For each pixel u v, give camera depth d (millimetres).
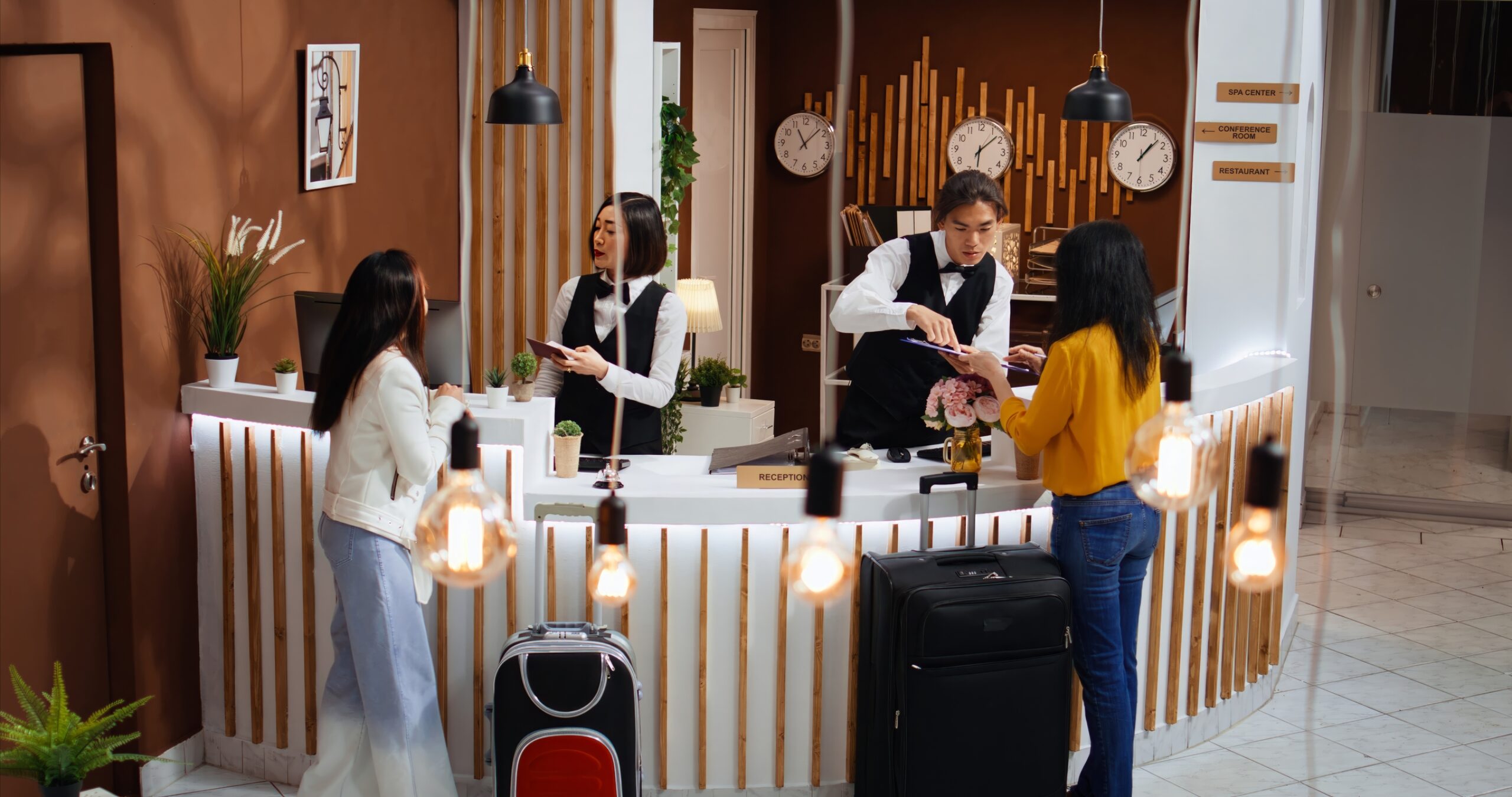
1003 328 4445
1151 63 7637
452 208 5793
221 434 4023
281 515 4008
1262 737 4543
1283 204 4227
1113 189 7785
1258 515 1665
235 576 4105
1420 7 6887
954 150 7969
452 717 3934
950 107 7977
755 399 8203
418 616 3561
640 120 5504
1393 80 7012
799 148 8188
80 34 3486
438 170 5645
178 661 4105
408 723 3527
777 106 8219
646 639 3842
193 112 3982
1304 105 4730
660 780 3928
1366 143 7066
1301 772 4258
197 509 4121
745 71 7988
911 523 3824
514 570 3799
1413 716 4754
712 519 3688
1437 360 7195
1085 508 3525
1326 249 6031
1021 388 4156
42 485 3584
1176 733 4395
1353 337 7262
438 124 5617
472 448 1737
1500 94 7008
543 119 4176
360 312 3414
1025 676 3537
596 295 4398
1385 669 5211
